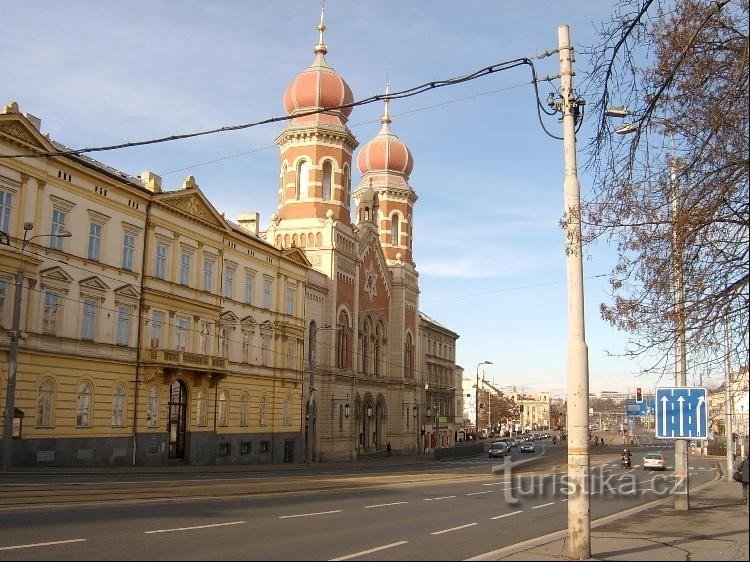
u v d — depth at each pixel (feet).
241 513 71.46
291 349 209.77
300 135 240.94
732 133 43.32
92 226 139.44
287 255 207.92
